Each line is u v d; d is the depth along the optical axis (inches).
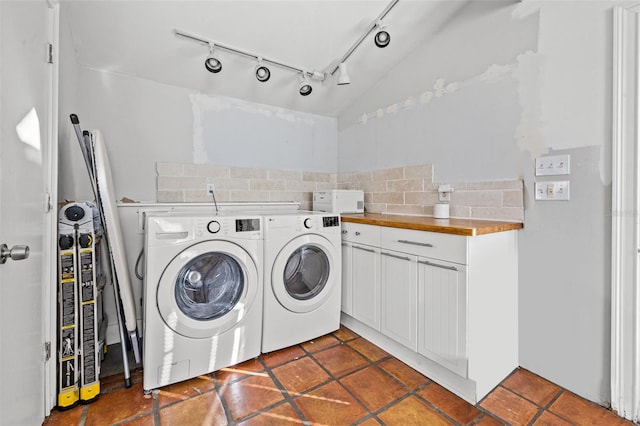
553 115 63.2
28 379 45.5
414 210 96.3
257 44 84.6
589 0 57.7
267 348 75.2
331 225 85.6
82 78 80.8
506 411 56.2
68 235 56.8
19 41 42.0
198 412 55.6
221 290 71.1
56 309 56.4
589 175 58.3
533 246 67.0
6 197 37.6
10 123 38.9
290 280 81.4
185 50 82.5
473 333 58.4
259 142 111.2
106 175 62.9
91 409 56.1
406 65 98.0
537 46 65.7
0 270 36.2
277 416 54.7
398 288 72.2
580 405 57.7
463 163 81.7
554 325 64.0
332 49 90.9
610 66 55.2
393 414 55.4
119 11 69.0
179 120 95.7
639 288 52.7
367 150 115.0
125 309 63.2
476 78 78.2
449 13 82.8
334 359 74.4
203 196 99.8
